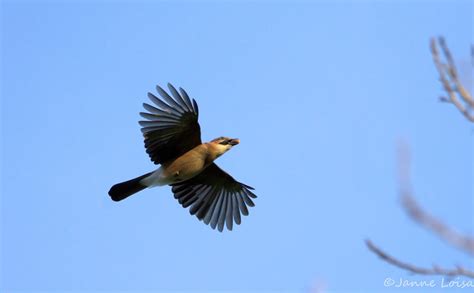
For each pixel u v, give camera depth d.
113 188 14.48
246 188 15.79
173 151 14.32
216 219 15.79
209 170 15.34
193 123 13.84
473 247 5.84
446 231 5.96
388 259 7.20
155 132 13.94
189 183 15.66
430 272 7.02
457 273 6.85
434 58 7.50
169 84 13.62
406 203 6.10
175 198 15.71
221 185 15.79
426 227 6.00
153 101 13.73
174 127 13.90
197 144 14.29
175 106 13.68
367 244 7.35
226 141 14.66
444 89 7.38
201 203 15.80
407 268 7.03
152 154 14.26
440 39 7.51
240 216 15.95
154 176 14.23
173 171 14.09
